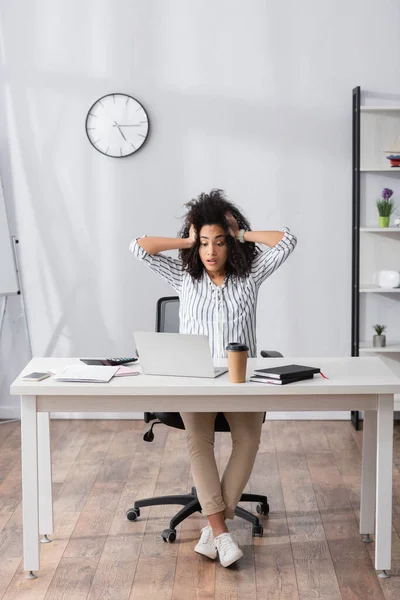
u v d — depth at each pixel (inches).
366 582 120.1
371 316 209.0
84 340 211.8
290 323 210.1
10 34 203.9
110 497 155.3
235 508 134.3
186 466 173.9
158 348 121.0
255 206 207.2
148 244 136.3
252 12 202.1
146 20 202.7
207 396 118.1
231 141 205.3
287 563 126.6
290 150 205.3
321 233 207.3
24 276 210.4
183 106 204.7
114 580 121.1
